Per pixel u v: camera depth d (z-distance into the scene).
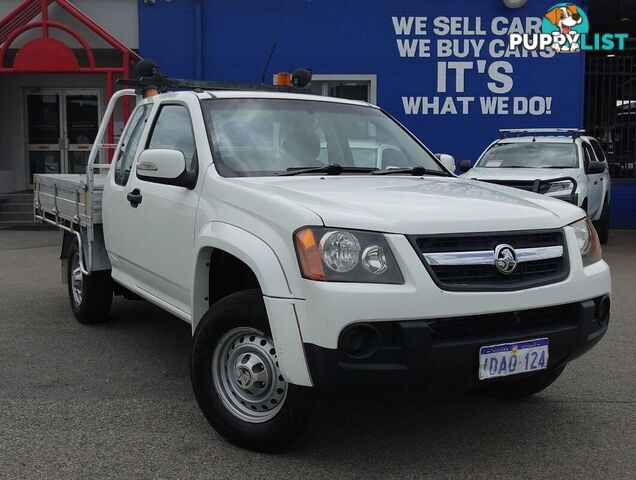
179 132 4.82
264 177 4.29
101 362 5.51
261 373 3.70
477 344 3.38
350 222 3.37
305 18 14.98
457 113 15.12
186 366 5.43
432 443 3.99
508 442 4.01
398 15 14.92
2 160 17.12
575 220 4.00
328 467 3.66
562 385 5.03
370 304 3.23
